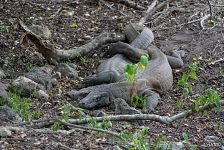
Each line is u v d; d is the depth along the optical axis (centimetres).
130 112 1176
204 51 1608
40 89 1298
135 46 1568
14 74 1403
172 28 1762
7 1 1908
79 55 1532
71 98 1285
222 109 1202
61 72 1430
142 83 1319
